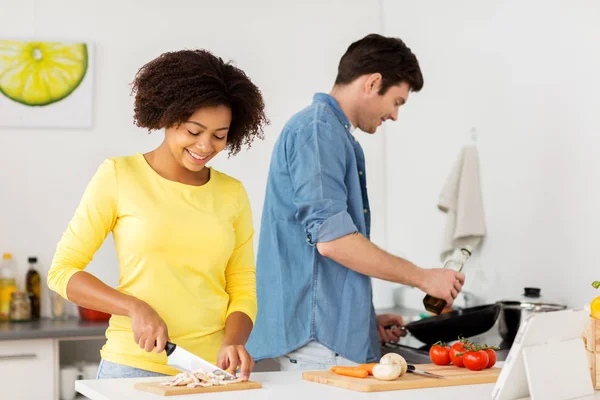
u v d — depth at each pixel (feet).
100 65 11.30
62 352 11.05
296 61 11.98
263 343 6.83
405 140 11.41
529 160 8.64
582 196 7.88
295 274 6.72
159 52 11.48
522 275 8.73
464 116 9.87
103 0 11.32
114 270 11.20
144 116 5.34
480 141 9.53
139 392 4.62
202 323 5.34
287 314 6.68
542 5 8.45
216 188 5.57
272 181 6.93
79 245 5.21
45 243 11.13
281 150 6.82
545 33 8.41
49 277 5.21
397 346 8.20
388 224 12.01
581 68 7.89
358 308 6.68
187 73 5.15
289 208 6.79
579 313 4.57
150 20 11.48
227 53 11.74
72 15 11.23
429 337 7.93
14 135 11.07
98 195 5.21
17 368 9.53
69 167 11.22
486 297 9.31
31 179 11.11
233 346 5.09
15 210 11.05
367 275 6.66
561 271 8.16
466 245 9.49
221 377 4.85
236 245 5.75
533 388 4.29
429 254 10.76
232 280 5.74
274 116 11.87
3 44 10.97
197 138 5.18
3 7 11.02
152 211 5.21
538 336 4.39
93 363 10.86
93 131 11.29
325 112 6.75
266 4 11.89
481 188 9.48
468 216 9.32
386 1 12.10
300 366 6.70
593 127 7.73
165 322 5.24
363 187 7.11
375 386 4.77
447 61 10.28
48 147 11.16
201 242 5.31
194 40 11.62
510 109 8.98
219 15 11.73
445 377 5.13
